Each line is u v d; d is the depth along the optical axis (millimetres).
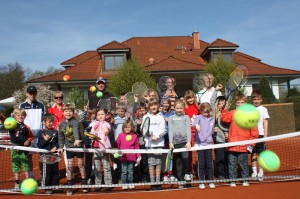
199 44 32094
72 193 6246
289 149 10734
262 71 26766
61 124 6508
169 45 33188
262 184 6301
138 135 7305
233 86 7844
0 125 7617
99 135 6598
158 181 6391
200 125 6539
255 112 3688
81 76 25781
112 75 23484
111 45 26125
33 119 7246
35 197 5980
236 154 6383
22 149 6258
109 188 6527
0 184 7355
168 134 6699
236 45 26688
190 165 7000
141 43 33281
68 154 6426
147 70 24906
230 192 5809
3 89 56469
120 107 7395
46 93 24750
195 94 8016
